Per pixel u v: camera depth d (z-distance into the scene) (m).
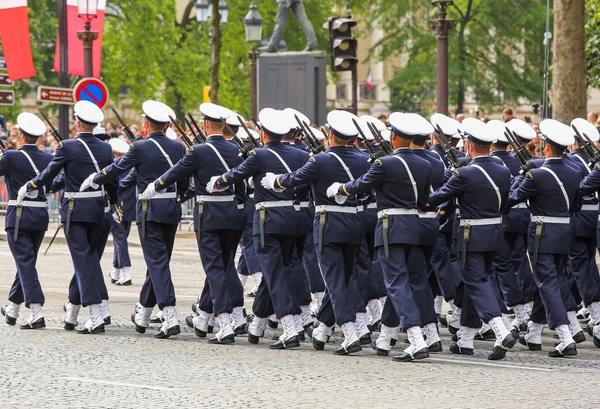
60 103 50.88
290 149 27.25
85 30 54.53
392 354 26.08
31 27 107.38
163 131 29.22
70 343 26.92
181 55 115.50
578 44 45.66
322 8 119.62
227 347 26.75
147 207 28.16
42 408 19.84
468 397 21.03
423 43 116.75
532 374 23.59
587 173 29.61
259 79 61.22
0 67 57.12
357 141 30.59
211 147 27.70
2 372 23.14
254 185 27.09
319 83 60.16
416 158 25.47
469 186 25.72
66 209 28.70
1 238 54.81
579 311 32.88
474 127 26.11
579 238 28.83
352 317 25.75
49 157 30.23
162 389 21.50
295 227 27.03
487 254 26.17
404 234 25.19
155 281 27.98
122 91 137.75
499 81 112.56
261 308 27.34
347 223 25.94
